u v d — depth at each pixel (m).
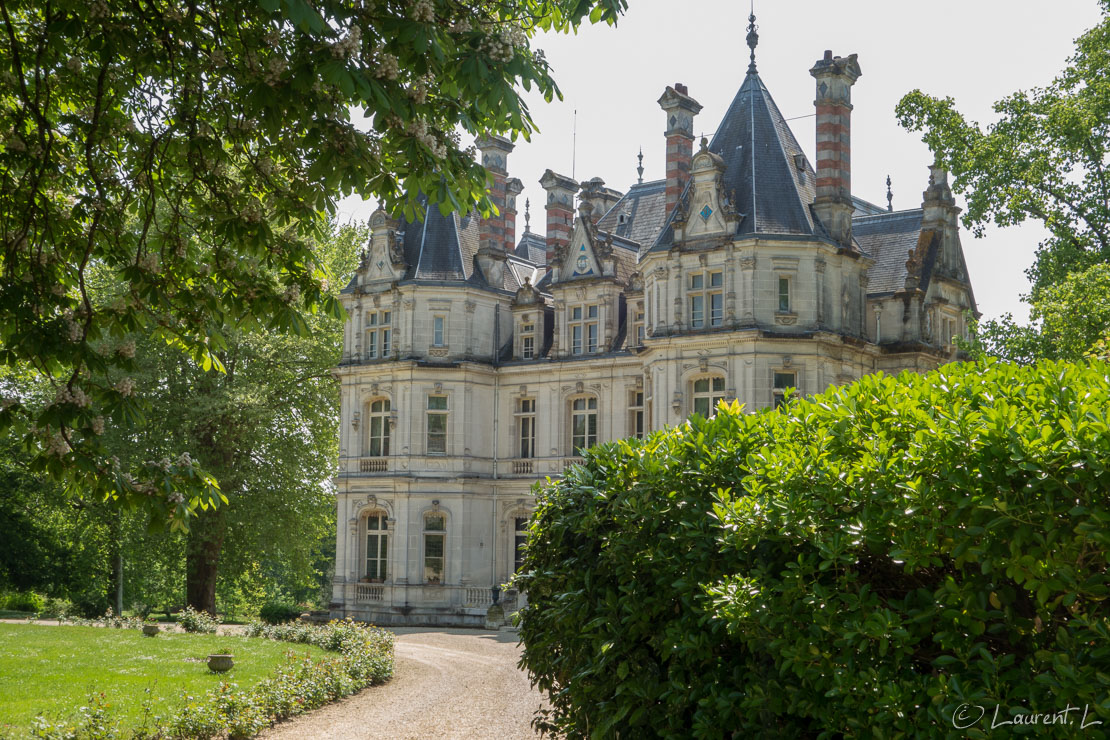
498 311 55.19
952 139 37.59
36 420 10.49
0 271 12.63
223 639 35.19
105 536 57.50
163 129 13.17
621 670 10.43
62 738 17.48
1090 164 35.66
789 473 9.23
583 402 52.59
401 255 53.91
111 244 12.89
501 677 29.33
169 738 18.83
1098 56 34.91
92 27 10.95
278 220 13.05
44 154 12.19
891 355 47.31
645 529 10.89
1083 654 7.16
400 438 53.00
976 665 7.72
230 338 50.44
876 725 8.02
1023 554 7.68
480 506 53.41
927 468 8.15
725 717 9.26
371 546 54.03
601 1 11.80
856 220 53.84
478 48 10.12
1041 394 8.72
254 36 11.45
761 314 41.69
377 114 10.08
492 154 55.38
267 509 53.06
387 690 26.86
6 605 65.31
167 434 49.81
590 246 52.66
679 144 48.91
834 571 9.19
